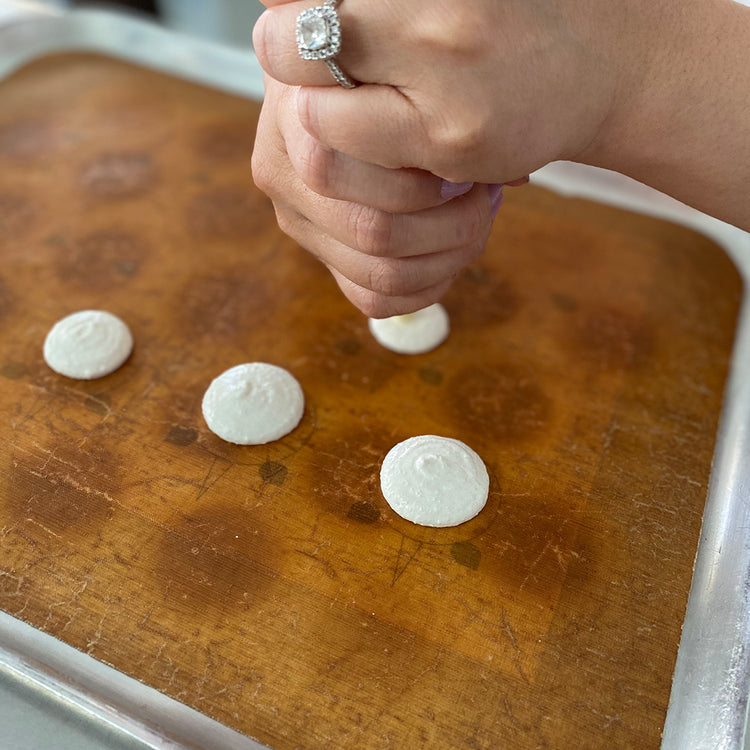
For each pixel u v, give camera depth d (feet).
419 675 0.79
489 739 0.75
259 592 0.83
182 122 1.33
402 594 0.84
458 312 1.08
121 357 1.01
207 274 1.12
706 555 0.87
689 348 1.05
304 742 0.75
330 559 0.86
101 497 0.90
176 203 1.21
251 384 0.97
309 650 0.80
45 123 1.31
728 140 0.78
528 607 0.83
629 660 0.80
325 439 0.96
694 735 0.75
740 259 1.16
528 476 0.93
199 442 0.95
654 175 0.83
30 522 0.87
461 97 0.65
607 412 0.99
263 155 0.81
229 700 0.77
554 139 0.71
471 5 0.63
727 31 0.76
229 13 2.12
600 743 0.75
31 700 0.76
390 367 1.03
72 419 0.96
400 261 0.80
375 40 0.64
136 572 0.84
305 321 1.07
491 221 0.81
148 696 0.76
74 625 0.80
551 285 1.12
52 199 1.20
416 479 0.90
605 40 0.71
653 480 0.93
